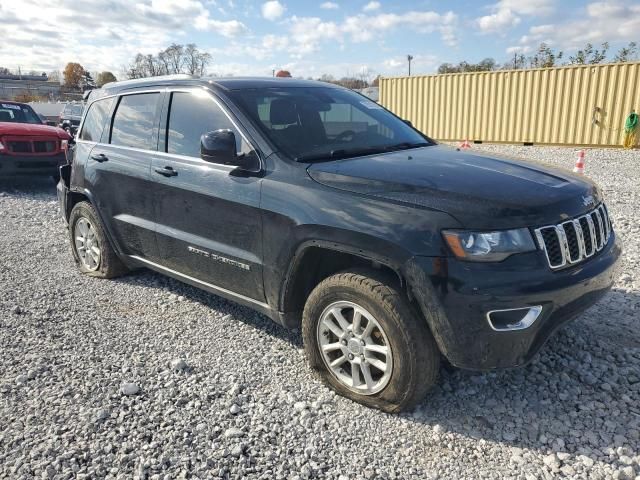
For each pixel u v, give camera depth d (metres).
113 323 4.20
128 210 4.54
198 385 3.28
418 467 2.57
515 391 3.16
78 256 5.47
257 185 3.35
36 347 3.77
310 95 4.14
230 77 4.20
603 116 15.98
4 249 6.40
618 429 2.78
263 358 3.61
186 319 4.27
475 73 18.38
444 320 2.63
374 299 2.81
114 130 4.76
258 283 3.48
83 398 3.13
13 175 10.11
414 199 2.77
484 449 2.69
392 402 2.91
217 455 2.65
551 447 2.68
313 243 3.03
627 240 6.05
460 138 19.30
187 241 3.94
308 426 2.88
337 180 3.04
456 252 2.59
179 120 4.08
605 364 3.39
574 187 3.08
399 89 20.70
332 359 3.19
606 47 26.17
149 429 2.85
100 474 2.53
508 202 2.69
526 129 17.61
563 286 2.67
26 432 2.82
